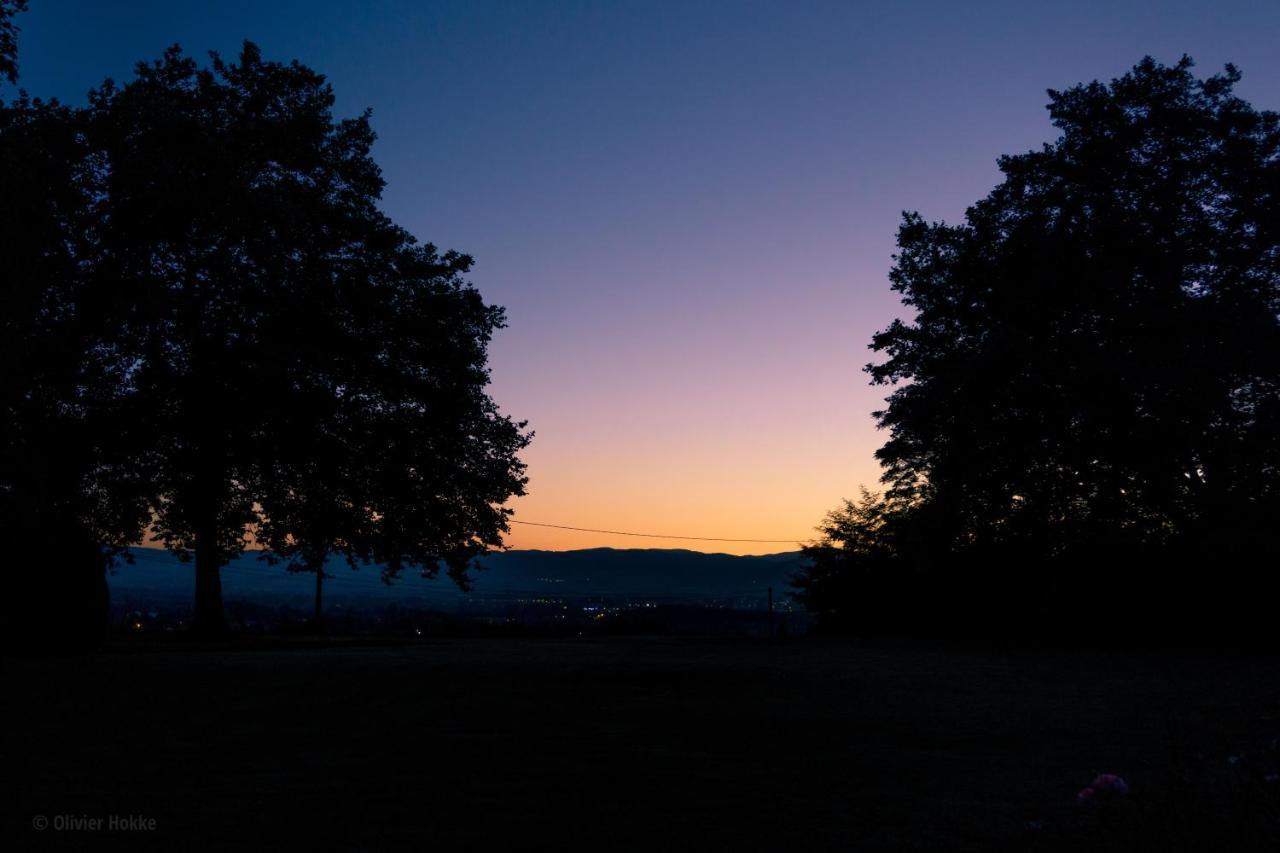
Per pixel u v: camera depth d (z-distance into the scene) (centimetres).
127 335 2661
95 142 2461
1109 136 3173
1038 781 789
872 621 4272
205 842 589
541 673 1888
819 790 758
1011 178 3362
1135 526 3119
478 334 3444
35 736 1046
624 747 984
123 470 2881
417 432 3148
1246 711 1235
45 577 2264
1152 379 2608
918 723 1170
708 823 645
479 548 3531
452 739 1040
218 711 1276
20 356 1791
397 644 3403
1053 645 3089
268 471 2959
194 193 2498
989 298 3275
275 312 2809
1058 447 3011
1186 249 2948
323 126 3088
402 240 3300
